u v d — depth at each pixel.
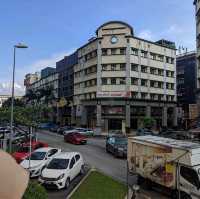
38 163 21.53
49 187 18.23
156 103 74.19
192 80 89.12
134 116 69.88
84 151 34.78
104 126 69.25
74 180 20.55
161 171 17.11
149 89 73.69
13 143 35.41
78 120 81.19
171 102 78.00
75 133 44.31
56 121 97.25
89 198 15.98
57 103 96.81
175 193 16.30
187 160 15.50
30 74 146.00
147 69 73.56
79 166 21.55
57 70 101.94
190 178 15.28
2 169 6.00
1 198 5.65
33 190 10.26
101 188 18.02
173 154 16.33
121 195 16.66
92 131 57.56
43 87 116.38
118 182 19.72
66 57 93.12
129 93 68.69
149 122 64.38
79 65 82.00
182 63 92.75
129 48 69.94
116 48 70.44
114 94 69.06
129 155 20.05
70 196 16.33
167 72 78.69
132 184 19.50
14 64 27.30
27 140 37.34
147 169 18.25
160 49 77.00
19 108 40.16
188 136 47.19
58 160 20.12
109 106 69.44
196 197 14.88
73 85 86.62
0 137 38.62
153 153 17.81
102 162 27.66
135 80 71.06
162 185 17.09
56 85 102.19
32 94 101.44
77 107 82.38
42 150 23.81
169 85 79.12
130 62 69.75
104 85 70.25
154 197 17.02
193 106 58.00
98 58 71.12
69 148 37.47
